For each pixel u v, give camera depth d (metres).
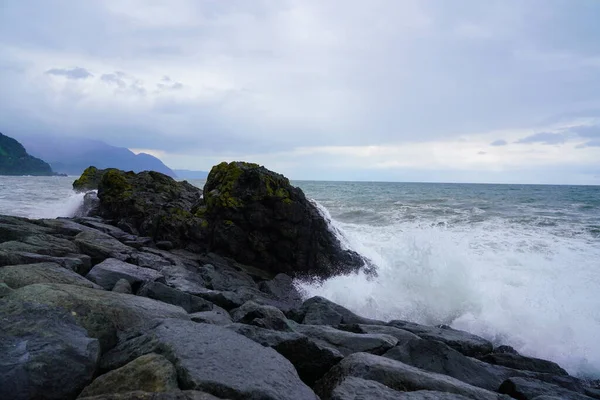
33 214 21.97
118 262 9.66
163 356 4.23
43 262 7.93
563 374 7.80
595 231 19.86
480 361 7.37
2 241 10.09
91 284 7.07
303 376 5.85
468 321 10.89
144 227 15.23
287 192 14.62
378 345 6.84
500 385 6.23
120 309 5.52
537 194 50.00
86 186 25.08
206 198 15.61
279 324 7.42
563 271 13.67
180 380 3.94
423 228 21.06
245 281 12.70
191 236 14.58
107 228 14.52
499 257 15.03
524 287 12.41
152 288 8.06
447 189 68.88
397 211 28.69
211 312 7.34
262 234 14.34
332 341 6.96
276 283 12.83
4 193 36.50
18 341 4.05
